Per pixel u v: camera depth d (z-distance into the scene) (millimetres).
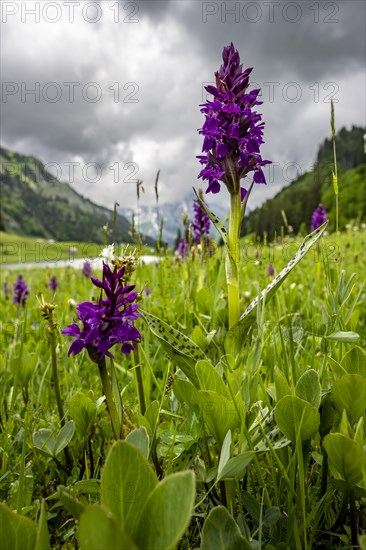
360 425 1418
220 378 1627
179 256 6898
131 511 1018
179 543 1540
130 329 1516
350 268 5824
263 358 2660
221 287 4273
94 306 1509
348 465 1300
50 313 2266
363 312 3906
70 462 2109
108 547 800
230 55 2275
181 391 1785
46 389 2924
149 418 1809
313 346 2363
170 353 1827
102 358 1555
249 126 2268
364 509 1567
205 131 2256
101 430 2354
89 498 1647
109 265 1703
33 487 1958
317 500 1600
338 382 1524
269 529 1497
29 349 3998
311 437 1476
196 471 1534
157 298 4637
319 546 1443
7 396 2893
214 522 1103
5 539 1021
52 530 1746
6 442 2104
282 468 1411
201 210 5316
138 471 1020
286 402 1438
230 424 1523
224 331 2900
